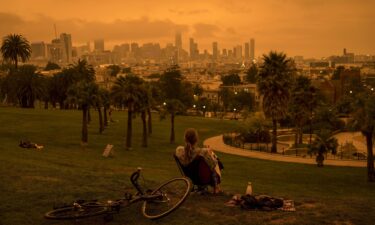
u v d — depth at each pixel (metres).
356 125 42.75
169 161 50.91
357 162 55.59
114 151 56.72
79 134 70.75
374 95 42.91
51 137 65.56
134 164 44.75
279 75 63.91
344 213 11.23
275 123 65.00
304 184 39.28
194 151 11.98
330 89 180.62
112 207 10.43
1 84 118.00
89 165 33.00
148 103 60.91
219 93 194.50
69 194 13.55
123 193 13.73
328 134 52.31
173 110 69.69
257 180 39.19
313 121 94.31
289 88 64.81
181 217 10.73
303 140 85.19
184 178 11.03
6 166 19.30
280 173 45.97
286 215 10.98
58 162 31.61
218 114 161.75
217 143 74.06
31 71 112.56
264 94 64.75
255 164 51.91
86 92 58.53
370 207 12.06
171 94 166.00
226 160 55.09
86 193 13.67
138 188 11.16
